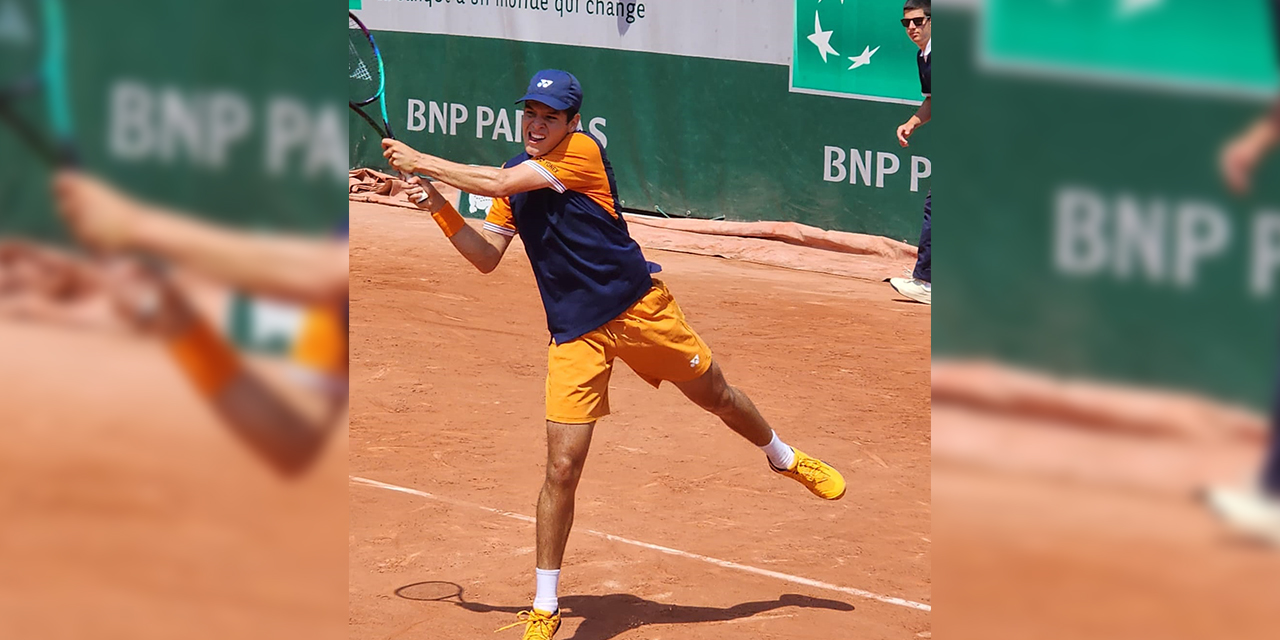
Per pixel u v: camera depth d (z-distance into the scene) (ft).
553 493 22.08
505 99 76.64
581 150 21.91
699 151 71.67
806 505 31.01
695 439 36.45
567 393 22.20
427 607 24.12
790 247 67.92
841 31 66.23
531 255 22.39
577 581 25.84
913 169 65.10
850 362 46.50
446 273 60.49
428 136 79.82
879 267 64.85
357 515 29.45
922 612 24.36
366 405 39.04
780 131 69.05
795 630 23.38
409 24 79.36
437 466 33.45
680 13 70.95
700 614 24.16
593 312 22.27
